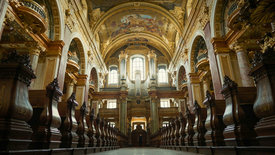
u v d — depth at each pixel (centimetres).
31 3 705
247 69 763
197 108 452
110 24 1819
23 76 212
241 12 392
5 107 190
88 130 511
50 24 927
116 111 1922
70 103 372
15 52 216
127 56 2362
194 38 1233
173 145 739
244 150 233
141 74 2341
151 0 1552
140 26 2006
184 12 1466
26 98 218
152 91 1936
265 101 204
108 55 2292
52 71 860
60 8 928
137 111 2009
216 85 879
